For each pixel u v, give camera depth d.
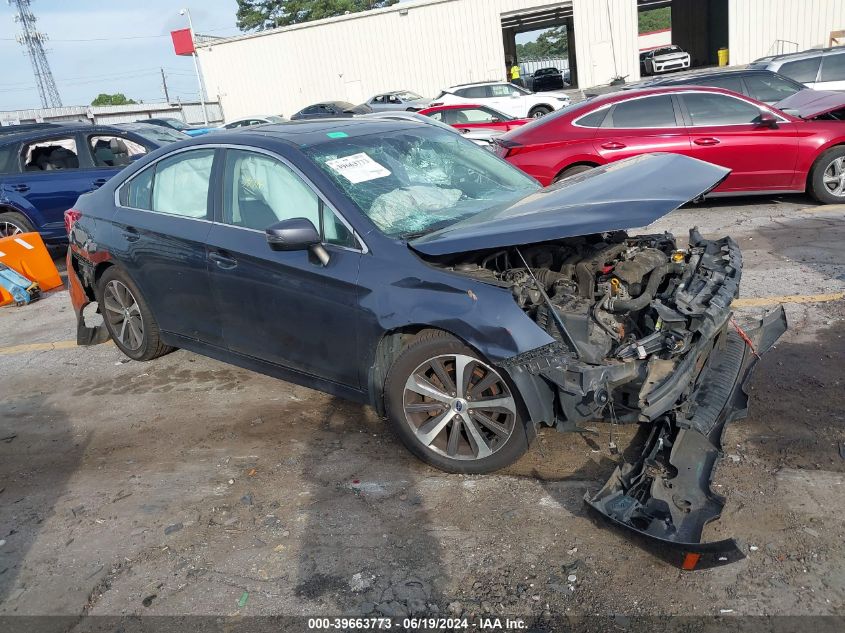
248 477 3.72
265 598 2.81
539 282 3.46
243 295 4.09
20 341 6.42
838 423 3.66
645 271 3.54
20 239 8.09
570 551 2.92
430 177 4.16
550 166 8.60
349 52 33.00
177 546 3.19
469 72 32.03
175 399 4.79
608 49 30.25
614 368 2.89
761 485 3.22
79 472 3.96
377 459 3.78
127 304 5.18
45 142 9.30
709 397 3.38
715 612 2.54
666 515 2.74
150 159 4.80
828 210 8.05
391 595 2.76
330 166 3.87
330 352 3.79
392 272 3.44
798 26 28.03
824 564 2.71
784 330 4.10
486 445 3.41
